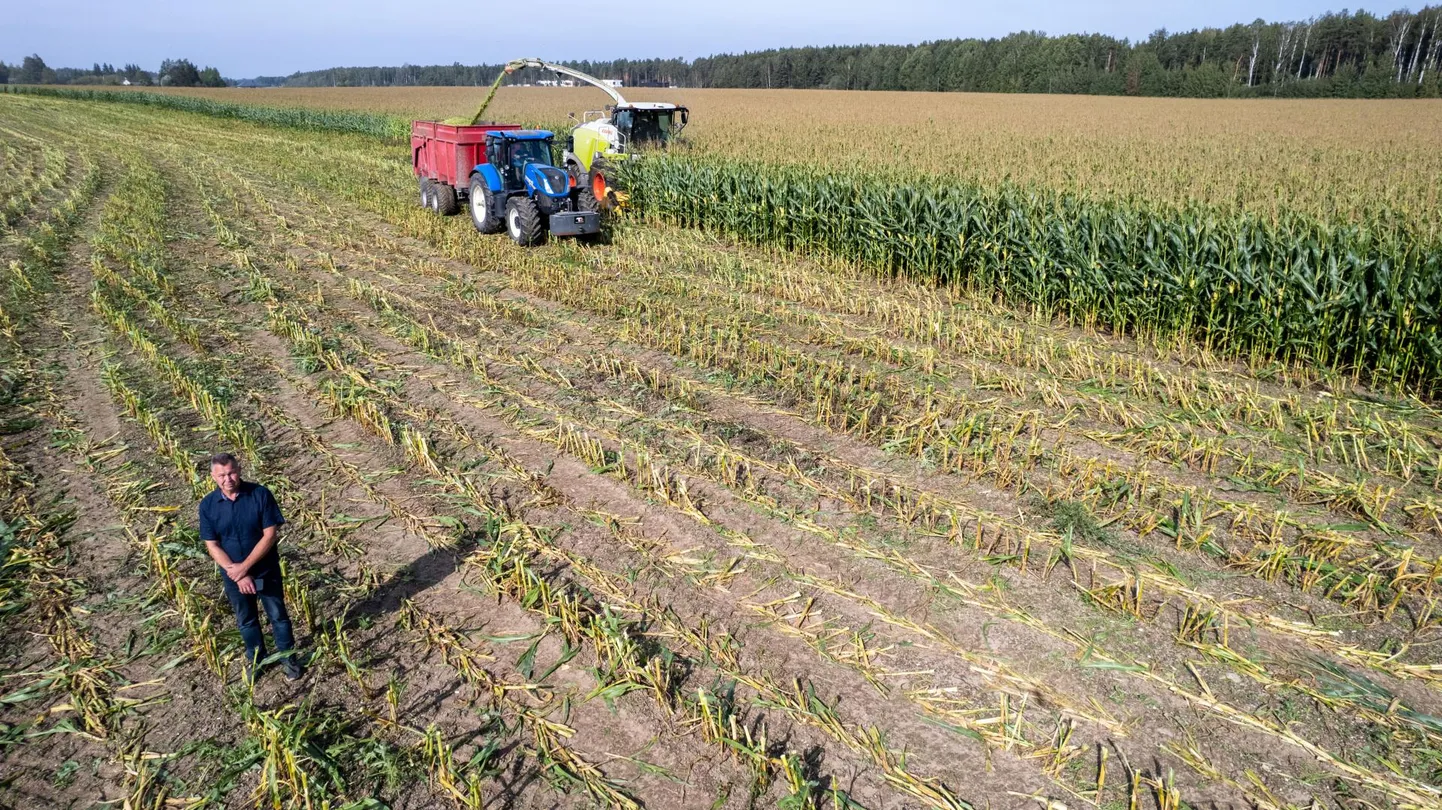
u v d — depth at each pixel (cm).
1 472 700
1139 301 1091
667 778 425
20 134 3516
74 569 581
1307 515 663
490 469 733
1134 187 1870
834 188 1513
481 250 1514
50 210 1834
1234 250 1005
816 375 948
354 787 418
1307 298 959
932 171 2147
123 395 855
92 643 512
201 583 568
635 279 1363
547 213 1588
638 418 832
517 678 492
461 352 991
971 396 902
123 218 1706
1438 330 892
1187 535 628
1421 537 630
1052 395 885
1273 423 830
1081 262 1150
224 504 449
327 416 837
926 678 493
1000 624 538
